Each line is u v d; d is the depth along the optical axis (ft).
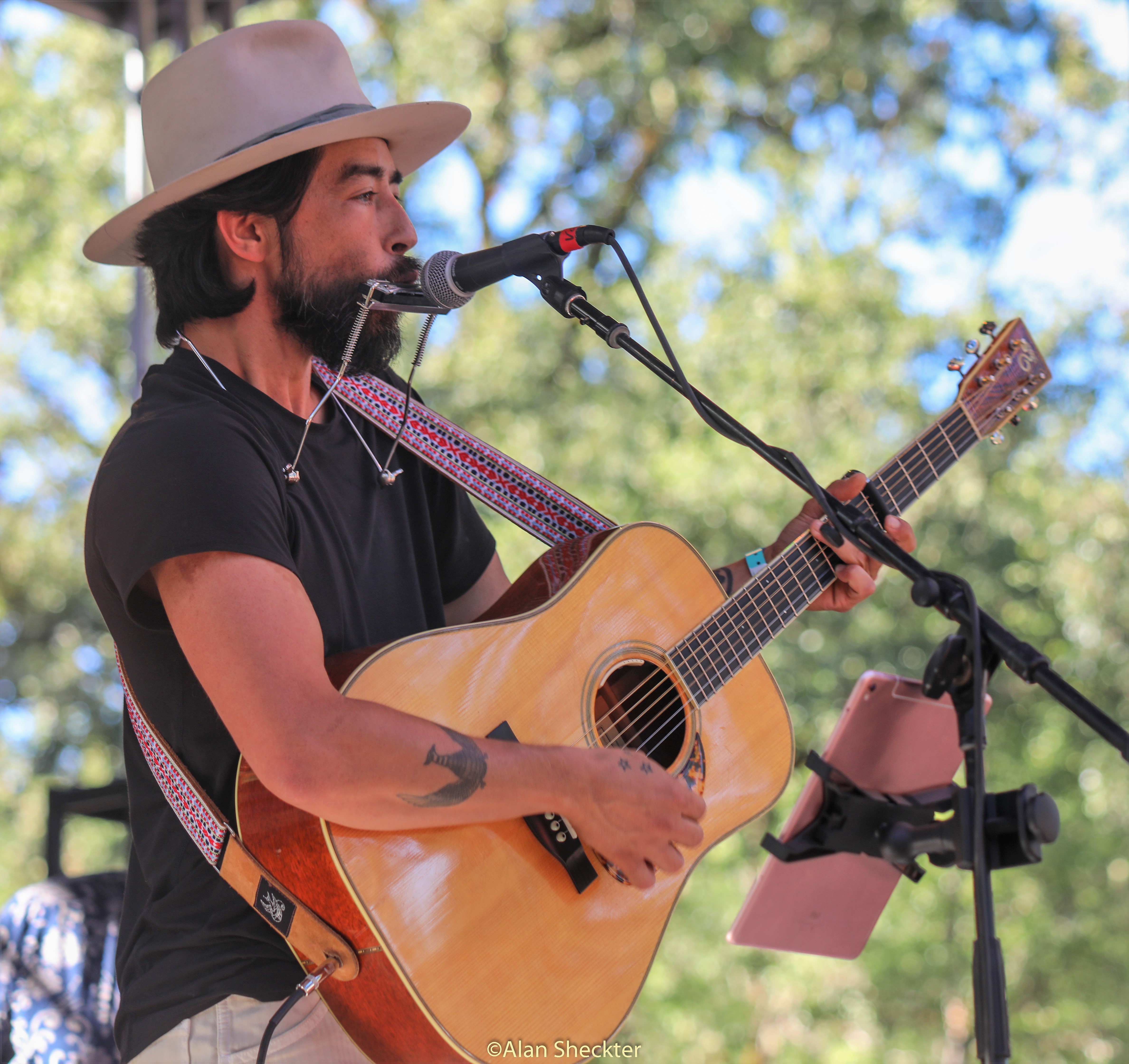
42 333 45.75
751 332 36.86
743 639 7.83
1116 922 42.09
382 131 7.69
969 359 8.91
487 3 40.81
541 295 7.25
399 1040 6.36
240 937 6.55
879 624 36.86
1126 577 38.65
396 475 7.75
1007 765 41.09
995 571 38.58
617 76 40.11
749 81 40.34
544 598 7.38
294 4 42.39
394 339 7.60
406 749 6.01
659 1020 40.32
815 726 35.68
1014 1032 43.37
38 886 11.07
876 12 39.96
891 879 8.60
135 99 18.28
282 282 7.28
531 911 6.51
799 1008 44.70
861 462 35.78
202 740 6.68
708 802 7.58
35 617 45.01
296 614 6.07
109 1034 10.25
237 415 6.82
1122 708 40.24
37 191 44.83
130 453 6.39
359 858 6.16
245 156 7.04
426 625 7.70
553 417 37.04
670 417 35.76
